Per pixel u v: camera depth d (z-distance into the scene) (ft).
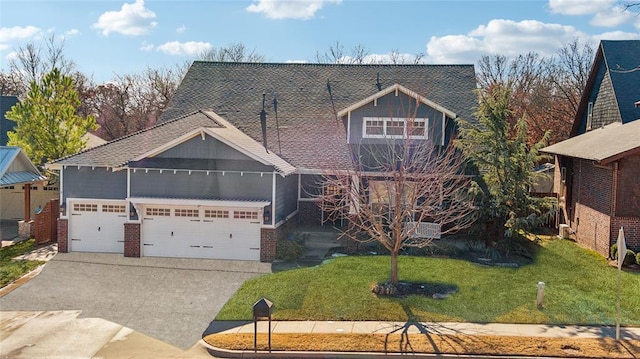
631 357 39.88
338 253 70.33
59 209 77.05
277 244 70.13
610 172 66.49
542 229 89.56
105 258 69.92
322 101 91.76
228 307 52.16
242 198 69.56
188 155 71.10
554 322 46.91
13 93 191.93
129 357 42.27
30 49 190.19
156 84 189.16
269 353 42.04
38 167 88.07
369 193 71.05
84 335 46.55
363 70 97.45
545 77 175.01
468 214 67.97
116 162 71.20
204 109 92.53
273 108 91.40
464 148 70.33
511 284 56.34
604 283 56.34
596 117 96.68
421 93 80.07
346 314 49.47
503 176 68.74
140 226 70.59
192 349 43.98
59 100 88.48
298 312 50.26
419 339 43.57
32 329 47.75
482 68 185.37
